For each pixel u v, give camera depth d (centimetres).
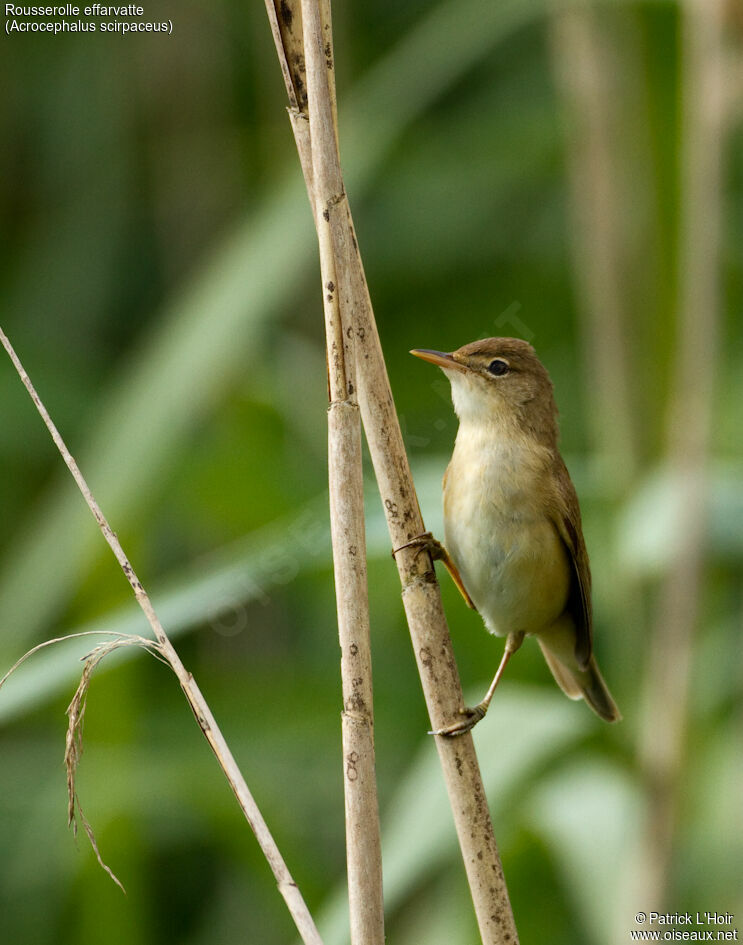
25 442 1071
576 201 952
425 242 1209
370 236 1217
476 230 1214
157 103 1191
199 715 479
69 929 909
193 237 1176
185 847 1023
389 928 982
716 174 826
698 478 805
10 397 1074
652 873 765
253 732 995
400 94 925
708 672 952
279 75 1146
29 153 1217
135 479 783
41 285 1188
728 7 815
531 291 1212
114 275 1191
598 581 970
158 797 900
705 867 880
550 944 887
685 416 819
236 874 1027
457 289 1211
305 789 1020
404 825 741
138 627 700
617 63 905
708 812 896
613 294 913
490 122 1209
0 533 1065
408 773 948
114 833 864
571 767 842
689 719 790
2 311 1177
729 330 1110
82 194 1203
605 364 921
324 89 491
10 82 1202
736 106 821
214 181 1188
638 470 909
